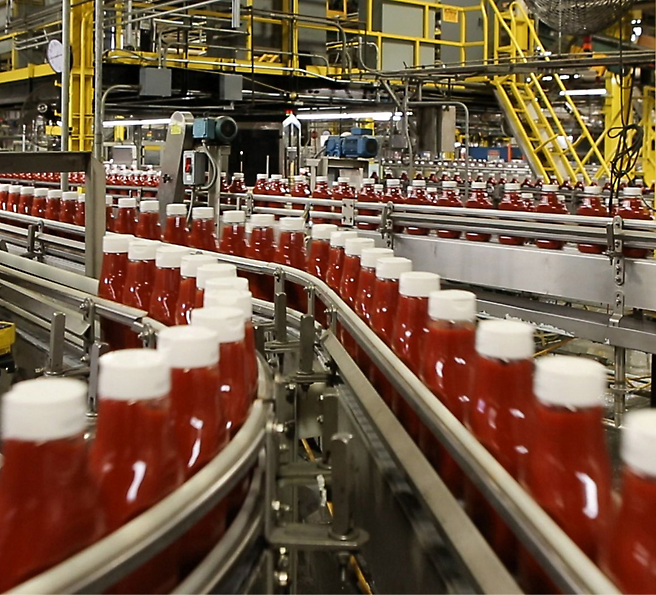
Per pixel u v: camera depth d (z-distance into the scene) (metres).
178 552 0.49
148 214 1.88
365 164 4.74
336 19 6.12
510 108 6.18
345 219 2.61
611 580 0.42
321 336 1.11
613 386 2.00
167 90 4.83
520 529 0.47
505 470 0.55
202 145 2.83
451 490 0.65
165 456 0.47
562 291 1.95
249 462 0.55
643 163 5.55
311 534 0.60
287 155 5.63
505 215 2.13
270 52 5.81
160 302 1.02
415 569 0.60
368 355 0.90
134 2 5.26
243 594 0.50
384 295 0.95
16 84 6.18
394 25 7.00
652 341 1.77
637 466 0.40
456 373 0.70
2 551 0.38
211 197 2.81
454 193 3.02
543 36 6.89
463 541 0.54
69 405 0.39
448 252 2.26
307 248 1.61
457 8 7.21
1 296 1.57
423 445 0.73
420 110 5.59
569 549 0.43
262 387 0.73
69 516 0.39
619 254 1.80
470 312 0.71
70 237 2.13
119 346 1.13
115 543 0.40
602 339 1.89
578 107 7.88
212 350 0.54
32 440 0.38
